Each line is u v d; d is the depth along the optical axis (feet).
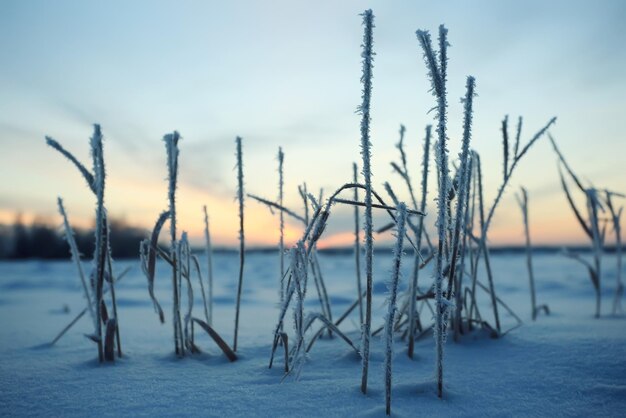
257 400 1.69
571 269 9.02
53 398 1.72
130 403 1.68
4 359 2.21
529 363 2.05
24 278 8.28
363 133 1.65
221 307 4.23
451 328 2.52
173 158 2.16
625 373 1.90
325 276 8.46
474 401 1.70
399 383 1.78
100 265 2.10
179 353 2.23
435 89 1.68
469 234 2.49
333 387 1.80
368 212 1.68
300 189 2.41
